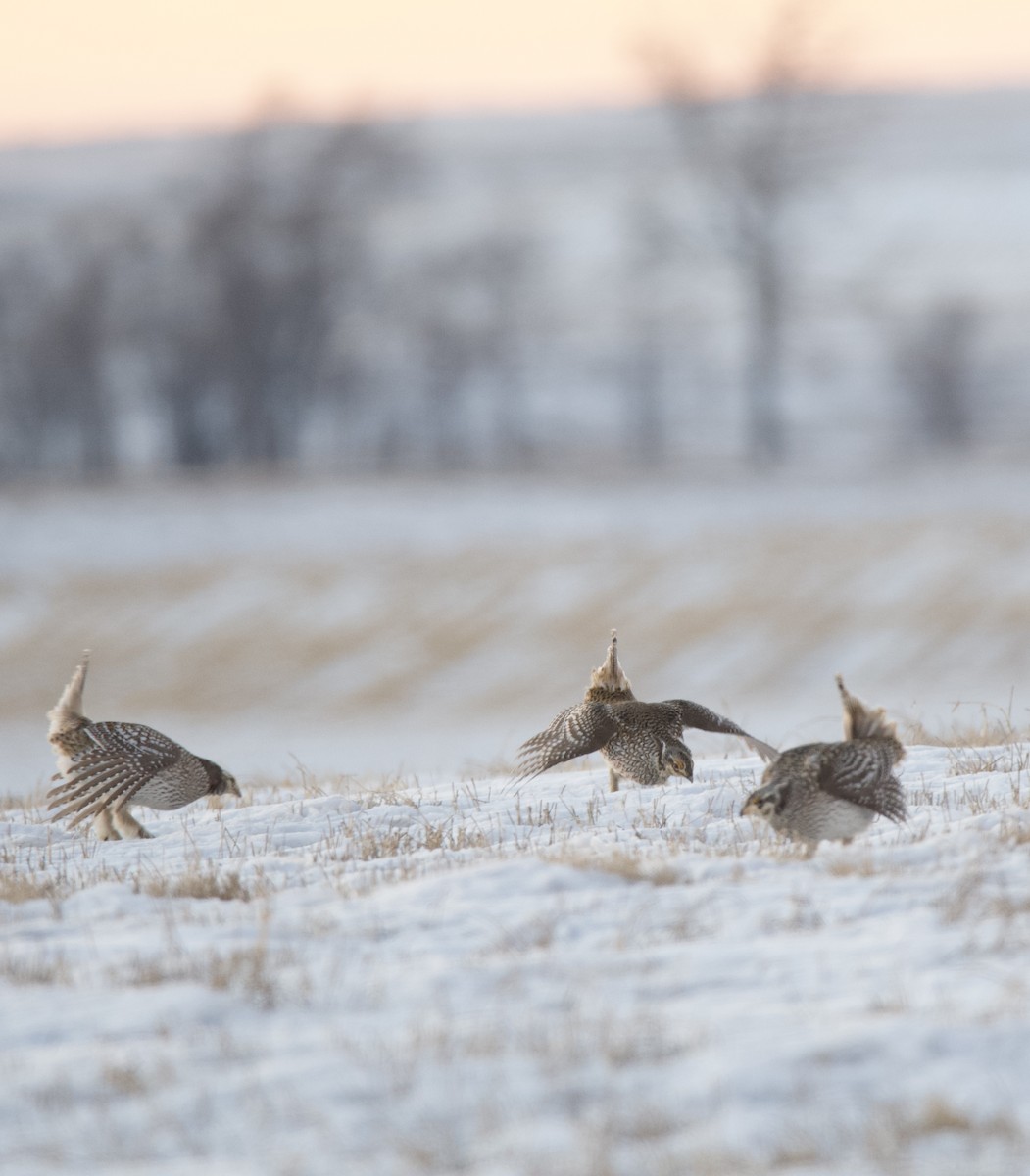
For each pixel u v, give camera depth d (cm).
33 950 3294
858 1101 2367
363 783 6888
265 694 14988
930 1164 2184
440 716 14000
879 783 3678
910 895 3375
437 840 4428
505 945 3197
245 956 3138
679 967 2970
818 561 18700
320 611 17575
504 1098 2434
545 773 6169
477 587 18262
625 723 4506
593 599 17688
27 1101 2508
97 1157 2323
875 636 15925
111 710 14550
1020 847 3772
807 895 3409
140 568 19312
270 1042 2697
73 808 4412
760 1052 2519
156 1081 2552
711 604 17288
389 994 2909
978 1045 2516
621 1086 2452
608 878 3653
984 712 6425
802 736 10281
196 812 5438
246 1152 2316
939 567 18125
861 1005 2719
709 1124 2320
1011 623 16075
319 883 3903
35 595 18200
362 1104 2439
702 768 5553
